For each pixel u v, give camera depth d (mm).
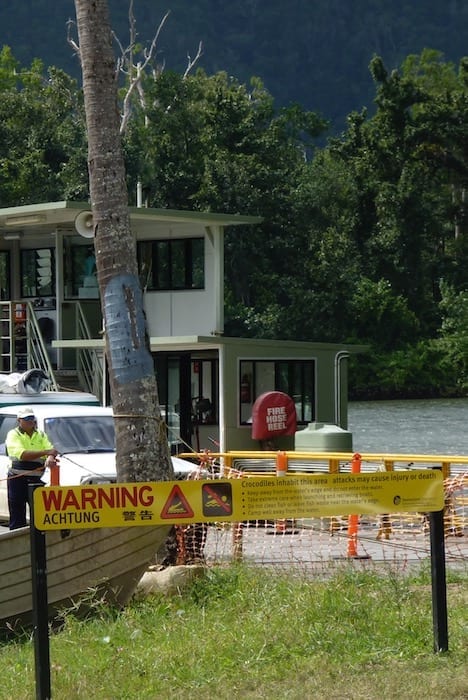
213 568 28672
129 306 29844
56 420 39312
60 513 18844
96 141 29922
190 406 55281
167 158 145500
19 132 146250
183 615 24828
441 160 174250
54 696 19297
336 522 35500
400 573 28688
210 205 140750
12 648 23766
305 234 149500
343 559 31141
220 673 20406
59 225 57094
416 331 162125
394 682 19125
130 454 29641
